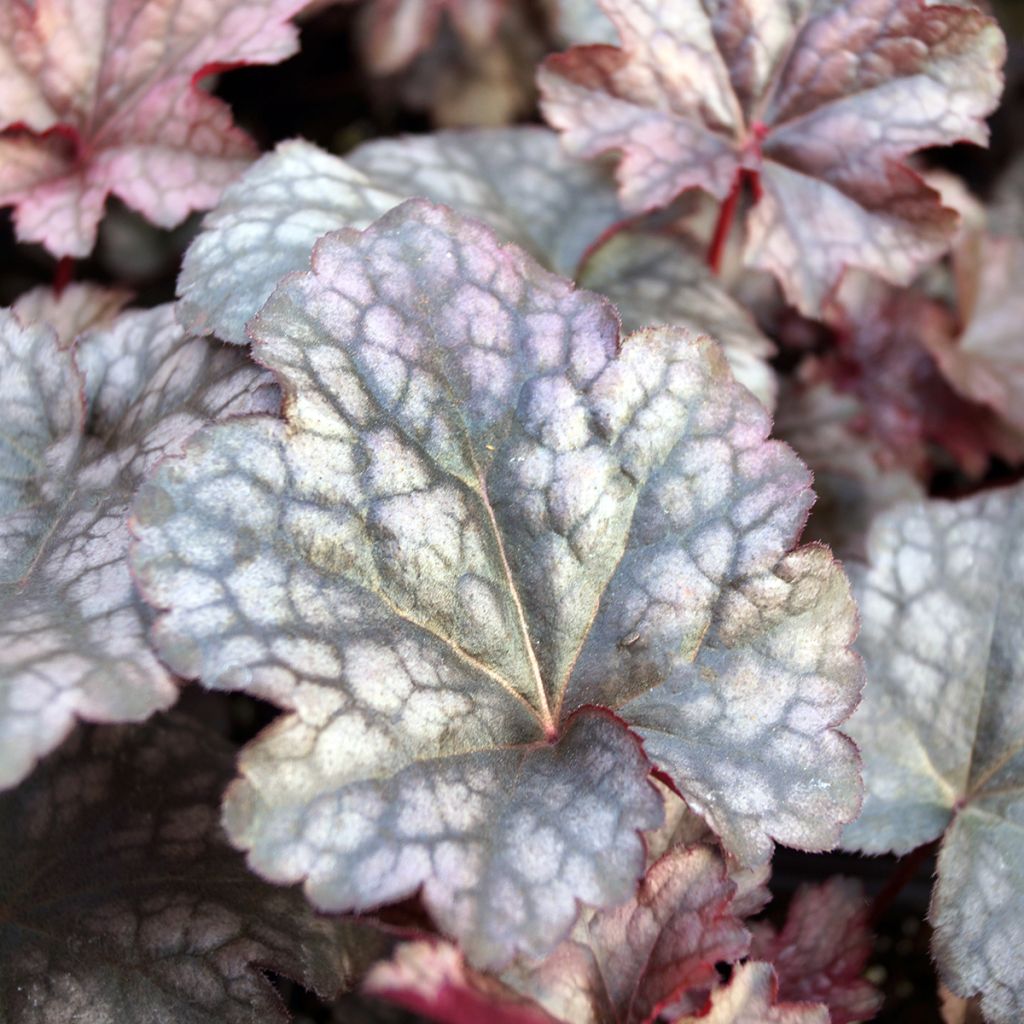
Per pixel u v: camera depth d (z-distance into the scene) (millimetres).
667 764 177
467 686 176
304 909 197
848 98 247
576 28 282
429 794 164
